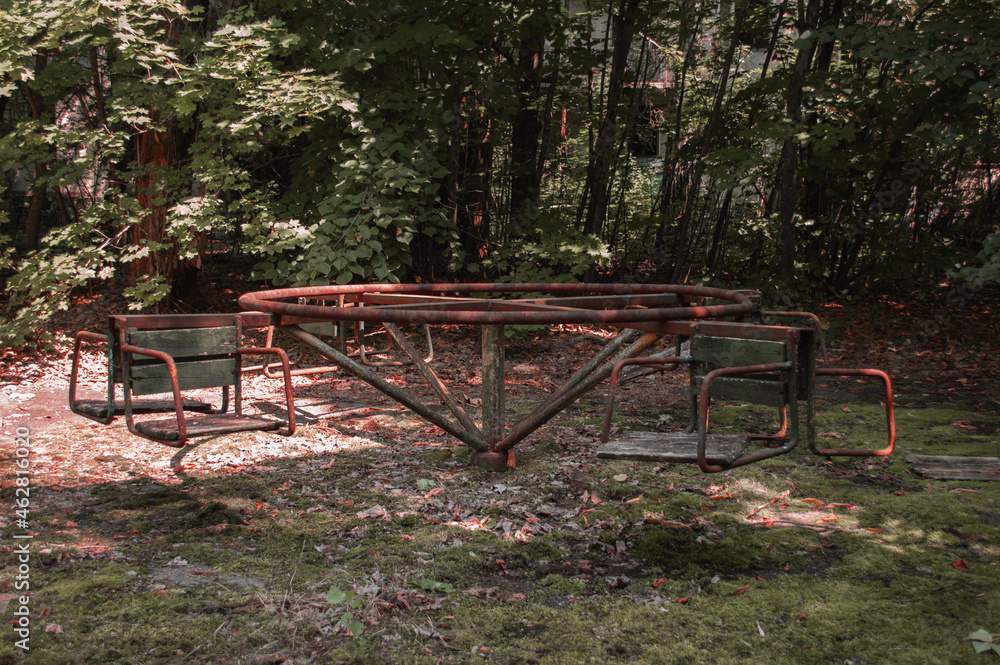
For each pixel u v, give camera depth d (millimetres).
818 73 9562
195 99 7789
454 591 2914
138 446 4863
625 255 12391
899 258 10875
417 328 9719
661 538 3453
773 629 2648
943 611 2770
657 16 10594
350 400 6430
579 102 13297
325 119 8758
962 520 3646
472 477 4320
